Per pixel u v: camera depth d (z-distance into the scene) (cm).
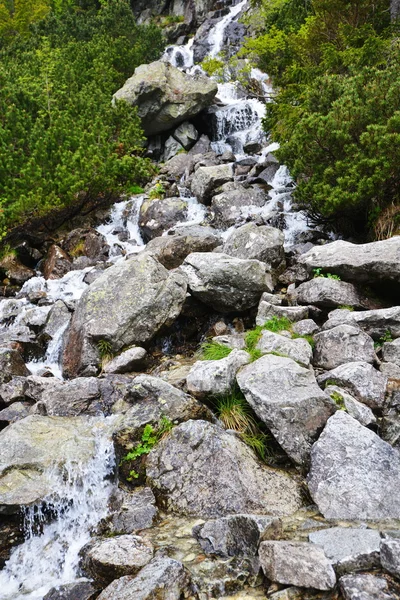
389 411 536
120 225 1416
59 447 533
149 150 1927
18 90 1587
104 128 1576
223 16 3256
